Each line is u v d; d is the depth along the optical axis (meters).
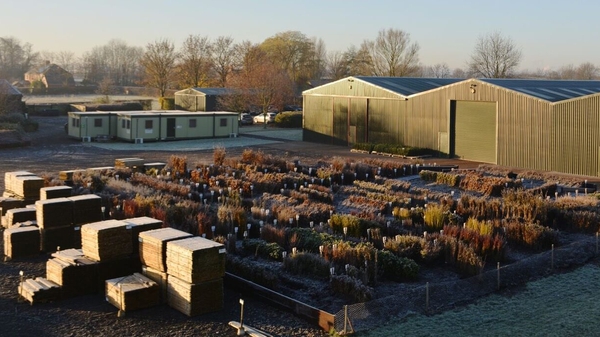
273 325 13.41
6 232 18.31
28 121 55.75
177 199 23.89
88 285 15.16
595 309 14.27
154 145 47.38
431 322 13.49
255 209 22.62
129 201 21.80
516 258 18.69
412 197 25.66
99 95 112.69
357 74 102.69
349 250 16.80
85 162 37.53
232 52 92.56
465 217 23.05
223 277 15.61
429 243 18.11
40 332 12.89
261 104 64.69
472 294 15.22
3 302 14.62
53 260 15.52
